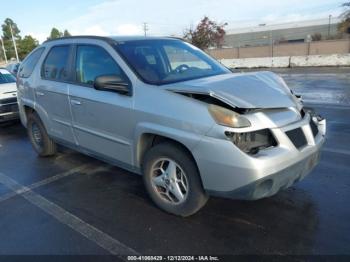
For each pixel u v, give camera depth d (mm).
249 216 3488
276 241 3064
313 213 3494
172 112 3172
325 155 5098
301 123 3217
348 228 3211
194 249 3010
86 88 4168
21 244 3213
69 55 4562
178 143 3270
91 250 3076
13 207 3963
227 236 3170
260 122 2947
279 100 3223
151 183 3605
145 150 3643
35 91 5176
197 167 3141
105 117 3881
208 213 3572
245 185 2854
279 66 23484
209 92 2988
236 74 3768
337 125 6832
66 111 4547
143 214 3631
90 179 4656
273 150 2941
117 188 4324
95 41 4191
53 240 3252
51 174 4926
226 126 2857
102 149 4125
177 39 4711
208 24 40688
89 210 3793
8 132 7805
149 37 4410
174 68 3959
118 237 3248
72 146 4754
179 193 3381
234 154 2834
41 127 5406
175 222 3438
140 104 3441
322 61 21406
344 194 3865
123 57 3777
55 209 3859
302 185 4125
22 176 4910
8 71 9211
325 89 11945
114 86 3568
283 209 3592
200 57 4488
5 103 7664
